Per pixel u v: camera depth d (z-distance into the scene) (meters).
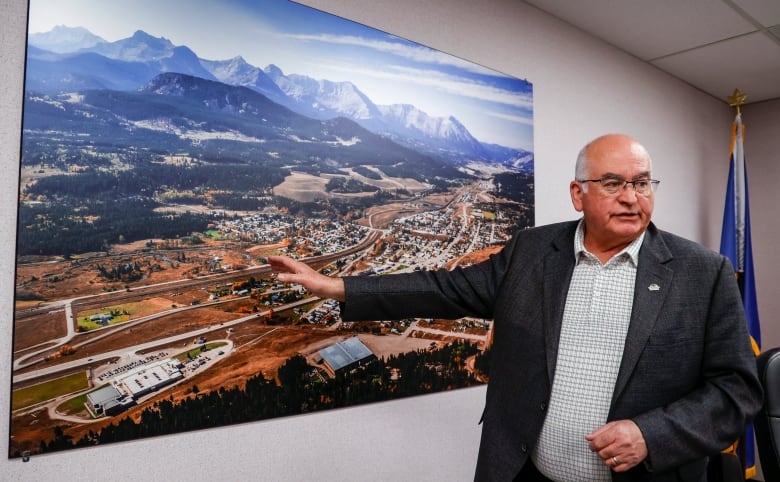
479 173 1.88
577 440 1.01
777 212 3.37
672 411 0.91
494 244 1.92
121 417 1.13
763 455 1.25
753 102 3.46
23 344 1.03
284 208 1.40
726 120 3.44
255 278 1.33
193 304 1.24
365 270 1.56
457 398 1.80
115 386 1.12
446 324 1.72
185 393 1.21
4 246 1.03
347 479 1.51
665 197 2.87
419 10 1.74
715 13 2.15
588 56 2.37
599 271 1.07
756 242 3.46
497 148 1.94
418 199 1.70
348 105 1.55
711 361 0.96
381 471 1.59
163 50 1.23
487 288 1.22
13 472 1.02
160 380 1.18
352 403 1.50
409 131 1.69
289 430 1.39
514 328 1.12
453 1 1.84
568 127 2.26
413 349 1.64
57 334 1.06
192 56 1.28
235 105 1.34
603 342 1.02
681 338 0.97
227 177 1.31
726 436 0.91
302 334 1.41
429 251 1.72
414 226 1.68
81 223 1.10
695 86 3.12
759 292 3.44
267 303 1.35
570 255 1.12
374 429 1.57
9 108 1.05
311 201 1.46
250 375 1.31
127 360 1.14
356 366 1.51
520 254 1.20
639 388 0.96
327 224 1.48
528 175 2.05
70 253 1.09
